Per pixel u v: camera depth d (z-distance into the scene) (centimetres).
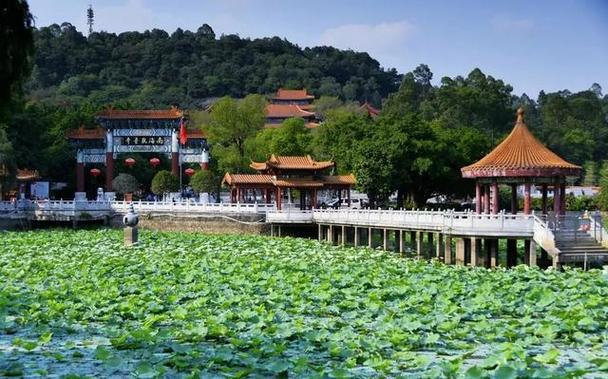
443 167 7531
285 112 15125
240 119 9800
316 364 1609
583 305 2258
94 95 17662
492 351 1741
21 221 6975
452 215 4319
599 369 1531
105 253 4278
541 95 19025
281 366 1510
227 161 9000
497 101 12419
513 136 4934
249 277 3084
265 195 7862
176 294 2625
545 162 4606
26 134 8569
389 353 1744
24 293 2723
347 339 1847
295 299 2484
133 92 18450
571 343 1844
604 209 8119
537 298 2447
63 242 5131
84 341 1869
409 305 2336
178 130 8100
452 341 1867
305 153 9112
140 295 2600
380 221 5256
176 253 4300
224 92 19962
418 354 1725
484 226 4138
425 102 13562
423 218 4744
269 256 4128
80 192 8138
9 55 1952
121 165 9375
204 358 1639
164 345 1791
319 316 2247
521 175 4584
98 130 8456
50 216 6950
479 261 4447
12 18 1941
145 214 6956
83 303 2428
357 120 8756
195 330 1914
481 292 2584
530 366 1561
